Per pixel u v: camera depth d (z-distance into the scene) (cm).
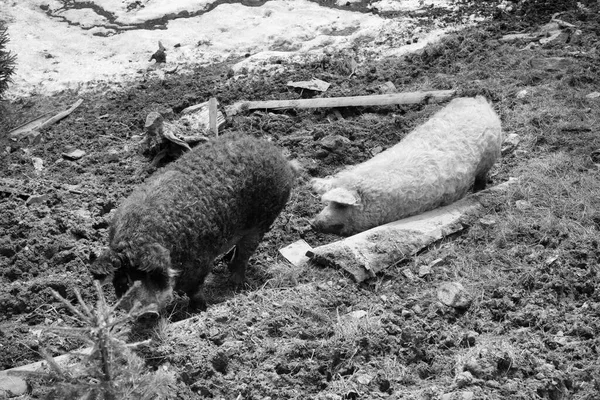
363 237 819
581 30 1266
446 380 649
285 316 722
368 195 859
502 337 693
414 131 934
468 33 1309
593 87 1086
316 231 896
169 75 1308
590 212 832
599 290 729
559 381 634
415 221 848
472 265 786
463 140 888
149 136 1080
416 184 859
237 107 1142
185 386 646
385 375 654
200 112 1130
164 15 1502
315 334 705
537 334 692
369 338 684
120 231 693
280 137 1086
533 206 858
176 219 713
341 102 1127
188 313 775
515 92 1095
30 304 796
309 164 1016
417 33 1345
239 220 774
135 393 534
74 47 1416
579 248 784
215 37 1423
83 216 927
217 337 697
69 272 841
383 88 1165
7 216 920
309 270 805
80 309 778
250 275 841
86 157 1090
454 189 876
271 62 1298
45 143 1137
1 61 1151
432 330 704
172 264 714
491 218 847
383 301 748
